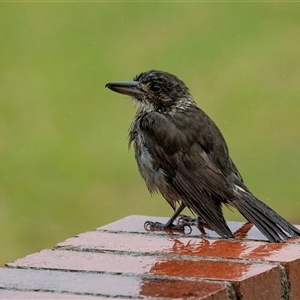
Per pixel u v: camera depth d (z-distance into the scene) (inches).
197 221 310.7
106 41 786.2
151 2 822.5
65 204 602.9
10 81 744.3
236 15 799.7
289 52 741.3
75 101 715.4
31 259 235.3
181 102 370.6
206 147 341.1
